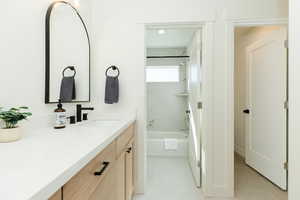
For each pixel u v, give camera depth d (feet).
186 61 12.78
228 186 6.30
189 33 10.19
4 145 2.63
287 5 6.05
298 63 3.69
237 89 11.23
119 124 4.65
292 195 3.87
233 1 6.18
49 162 1.91
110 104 6.59
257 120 8.39
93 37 6.57
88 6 6.31
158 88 13.37
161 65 13.26
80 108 5.24
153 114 13.39
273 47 7.29
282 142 6.81
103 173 3.00
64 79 4.88
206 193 6.35
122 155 4.50
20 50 3.54
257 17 6.12
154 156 10.87
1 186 1.38
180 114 13.23
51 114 4.36
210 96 6.28
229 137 6.28
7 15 3.27
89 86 6.24
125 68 6.52
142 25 6.41
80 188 2.13
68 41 5.04
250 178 7.76
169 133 12.83
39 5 4.03
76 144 2.64
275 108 7.19
